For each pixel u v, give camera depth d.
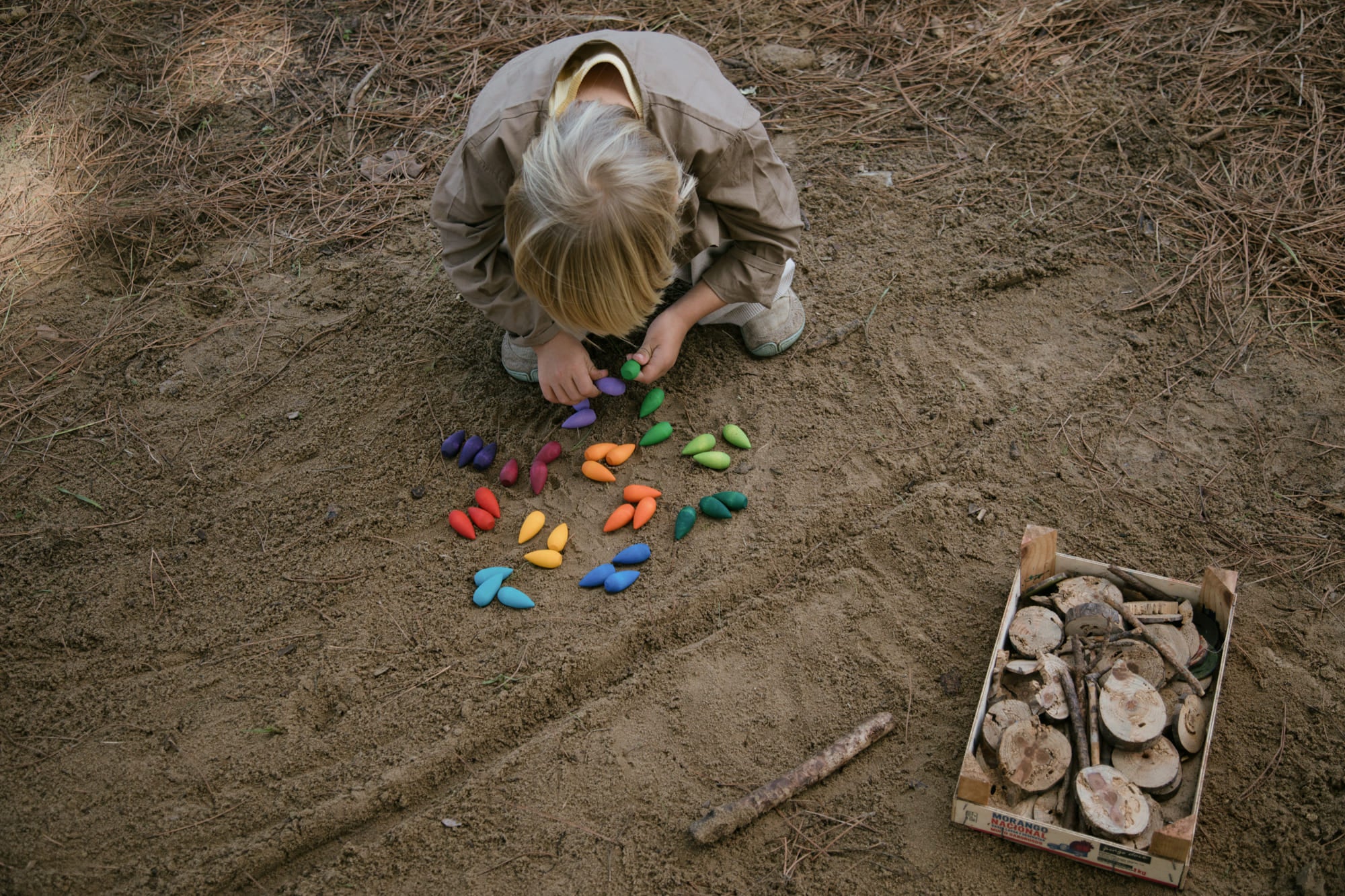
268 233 4.01
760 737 2.55
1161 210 3.84
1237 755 2.43
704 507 3.04
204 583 2.98
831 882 2.30
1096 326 3.50
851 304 3.63
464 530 3.05
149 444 3.35
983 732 2.37
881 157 4.14
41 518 3.16
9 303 3.79
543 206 2.21
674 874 2.33
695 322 3.21
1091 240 3.77
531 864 2.36
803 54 4.58
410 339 3.63
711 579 2.87
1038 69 4.42
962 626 2.73
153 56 4.71
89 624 2.88
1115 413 3.24
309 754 2.58
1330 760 2.40
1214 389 3.28
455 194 2.74
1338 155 3.89
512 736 2.62
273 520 3.12
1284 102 4.13
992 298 3.63
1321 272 3.54
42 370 3.60
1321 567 2.78
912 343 3.49
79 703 2.71
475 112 2.72
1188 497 2.99
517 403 3.39
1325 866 2.22
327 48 4.71
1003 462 3.11
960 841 2.33
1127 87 4.28
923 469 3.13
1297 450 3.08
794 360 3.47
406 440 3.33
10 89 4.57
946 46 4.57
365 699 2.68
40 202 4.12
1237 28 4.45
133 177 4.20
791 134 4.26
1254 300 3.52
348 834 2.46
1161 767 2.28
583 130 2.24
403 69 4.59
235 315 3.75
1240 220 3.74
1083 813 2.18
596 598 2.88
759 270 3.06
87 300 3.80
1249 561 2.81
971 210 3.92
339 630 2.84
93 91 4.55
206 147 4.31
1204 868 2.25
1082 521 2.95
